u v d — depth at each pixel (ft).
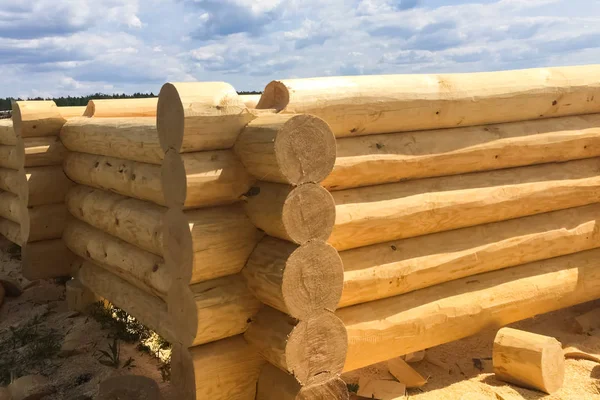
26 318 24.03
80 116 25.20
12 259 31.68
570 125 20.61
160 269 16.80
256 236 14.32
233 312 14.15
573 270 20.80
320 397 13.71
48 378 18.30
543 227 20.06
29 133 24.04
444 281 17.89
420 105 16.74
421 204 16.85
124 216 18.65
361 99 15.56
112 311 22.94
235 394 14.65
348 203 15.71
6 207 30.91
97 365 19.03
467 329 18.28
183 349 14.44
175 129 13.48
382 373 18.07
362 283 15.79
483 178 18.78
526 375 16.92
